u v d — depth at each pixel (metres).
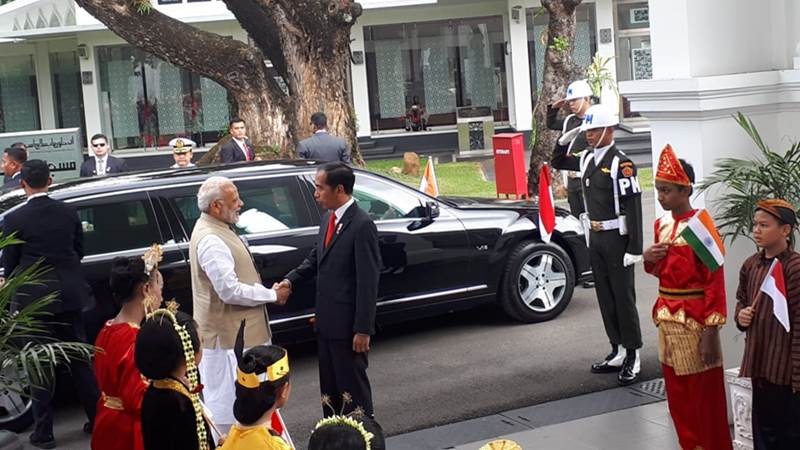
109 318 8.34
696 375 6.01
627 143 24.47
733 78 6.59
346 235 6.68
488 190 20.11
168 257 8.48
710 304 5.91
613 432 6.98
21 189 8.48
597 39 28.06
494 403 7.80
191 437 4.51
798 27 6.86
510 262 9.88
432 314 9.58
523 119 28.31
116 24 16.98
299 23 15.84
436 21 29.19
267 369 4.04
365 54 29.25
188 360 4.52
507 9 28.81
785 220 5.38
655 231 6.21
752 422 5.82
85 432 7.91
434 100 29.64
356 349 6.67
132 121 29.34
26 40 28.44
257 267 8.70
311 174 9.19
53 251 7.45
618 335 8.18
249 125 17.72
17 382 6.39
